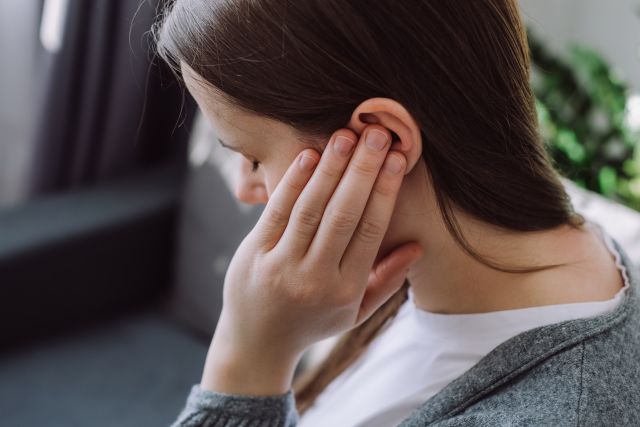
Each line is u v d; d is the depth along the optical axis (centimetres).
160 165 181
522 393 55
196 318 154
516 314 59
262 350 63
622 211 98
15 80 180
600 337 55
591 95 150
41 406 130
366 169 55
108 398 133
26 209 154
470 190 56
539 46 155
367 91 53
